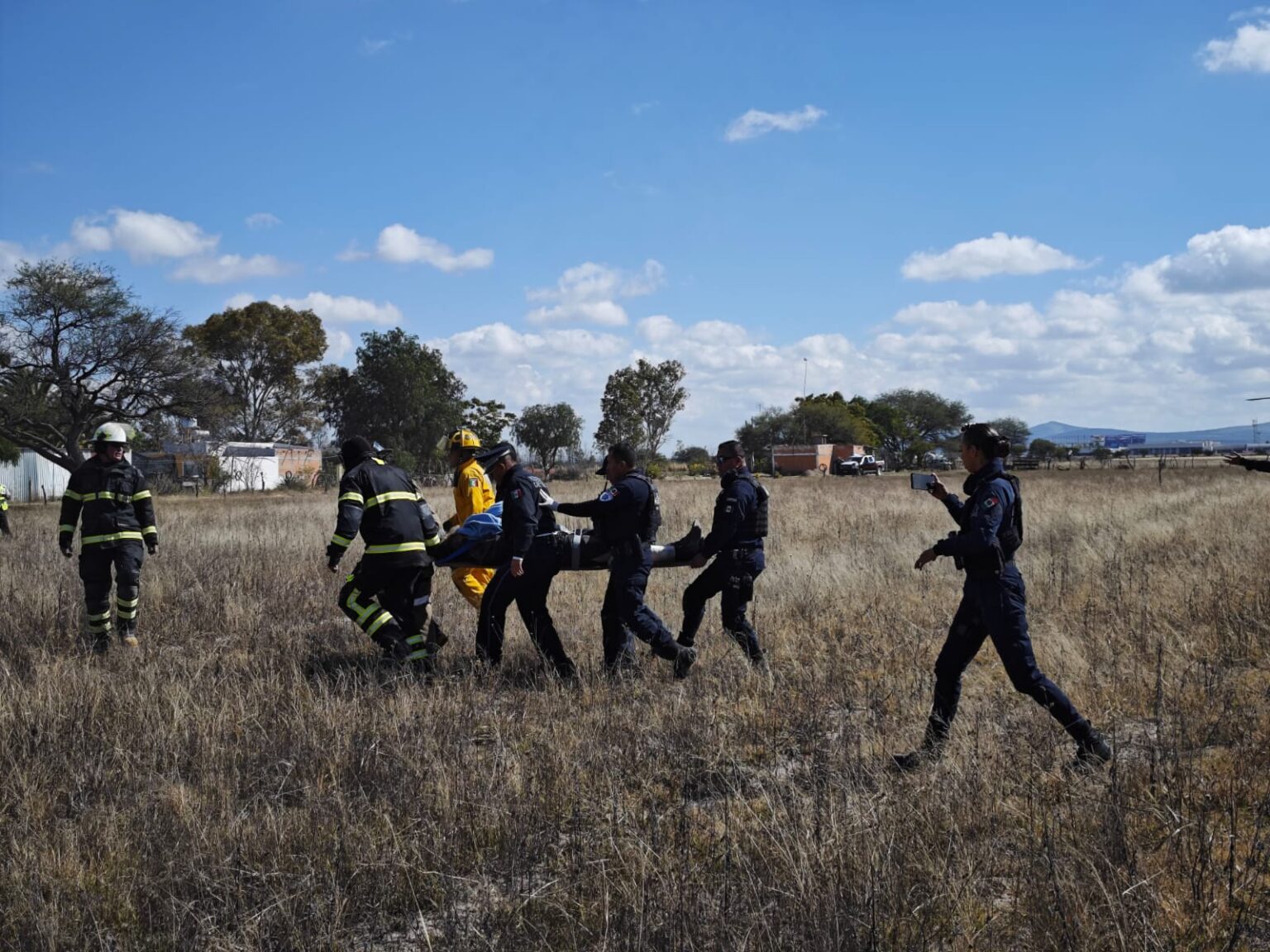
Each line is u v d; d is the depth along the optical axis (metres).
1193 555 10.38
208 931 3.34
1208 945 3.18
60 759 4.86
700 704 5.60
